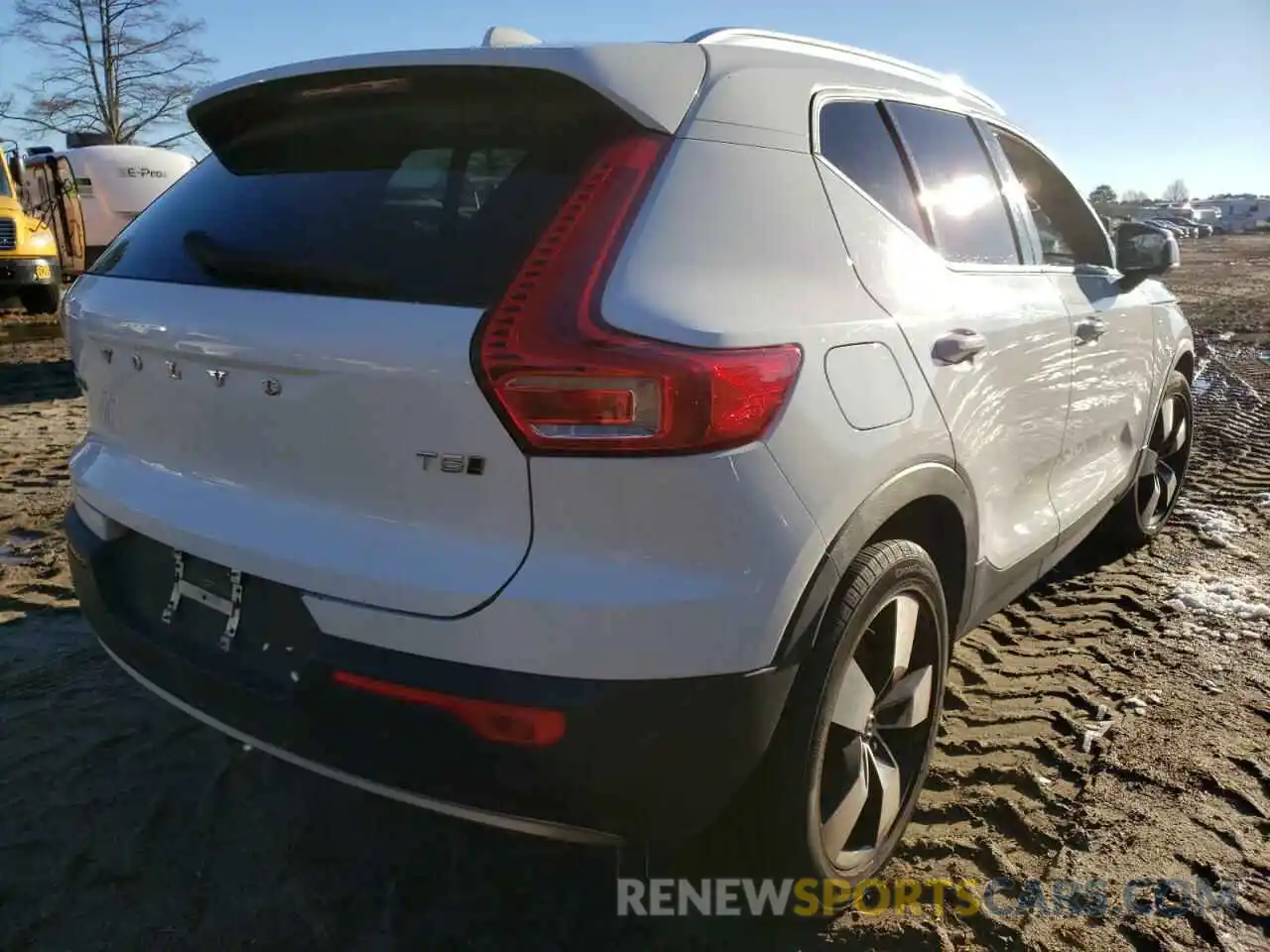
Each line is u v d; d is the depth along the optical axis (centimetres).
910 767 264
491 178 213
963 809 282
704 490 190
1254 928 238
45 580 428
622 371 184
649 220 203
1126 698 341
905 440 232
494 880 255
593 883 254
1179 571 457
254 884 252
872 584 221
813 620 208
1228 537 499
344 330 199
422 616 194
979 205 314
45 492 560
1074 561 471
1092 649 380
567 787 193
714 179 216
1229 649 379
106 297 251
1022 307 305
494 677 189
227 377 218
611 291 192
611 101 210
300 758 213
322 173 237
